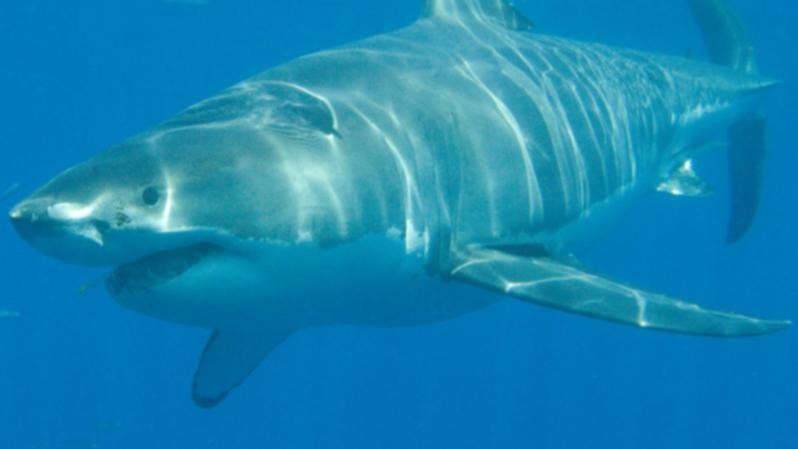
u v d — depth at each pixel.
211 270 3.49
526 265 4.60
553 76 6.19
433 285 4.76
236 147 3.72
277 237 3.62
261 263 3.62
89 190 3.20
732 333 3.79
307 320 4.50
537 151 5.52
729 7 9.71
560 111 5.96
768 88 9.09
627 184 6.90
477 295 5.21
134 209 3.24
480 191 5.01
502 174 5.16
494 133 5.21
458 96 5.19
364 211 4.02
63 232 3.08
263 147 3.81
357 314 4.69
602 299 4.09
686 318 3.90
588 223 6.21
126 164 3.38
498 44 6.08
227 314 3.74
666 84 7.77
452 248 4.79
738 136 9.27
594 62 6.87
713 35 9.84
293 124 4.09
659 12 25.08
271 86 4.48
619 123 6.74
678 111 7.84
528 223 5.36
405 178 4.36
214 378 5.38
